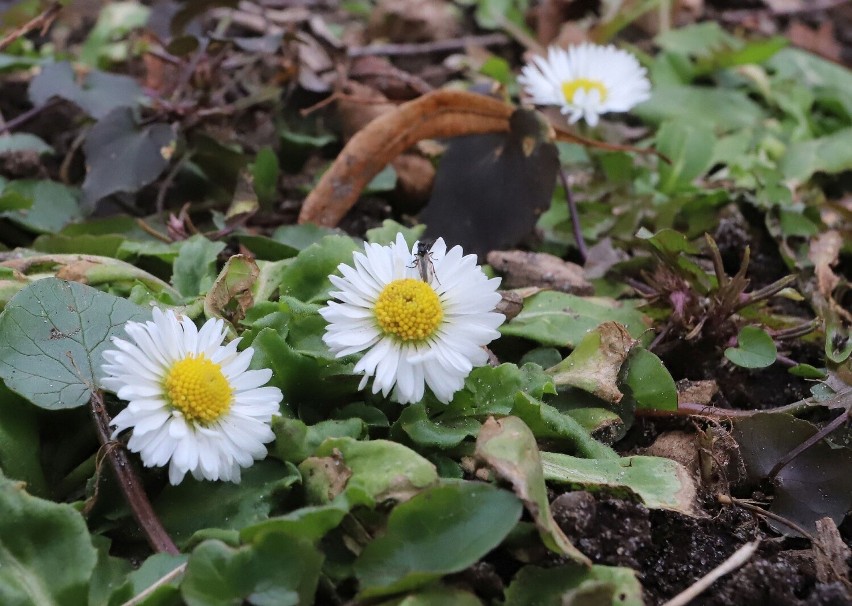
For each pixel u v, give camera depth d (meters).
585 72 0.37
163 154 0.35
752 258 0.36
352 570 0.27
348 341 0.28
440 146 0.37
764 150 0.39
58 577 0.27
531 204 0.34
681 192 0.37
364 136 0.34
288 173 0.37
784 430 0.30
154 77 0.39
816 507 0.29
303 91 0.38
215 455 0.27
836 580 0.28
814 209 0.36
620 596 0.27
